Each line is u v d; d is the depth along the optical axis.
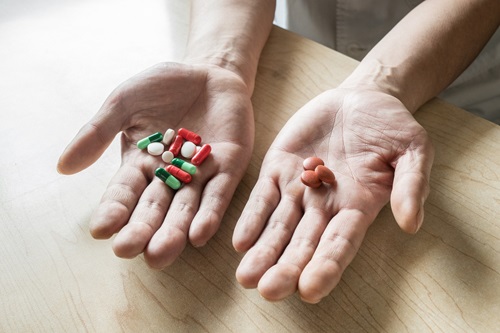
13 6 0.71
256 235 0.44
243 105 0.53
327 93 0.52
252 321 0.43
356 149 0.48
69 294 0.44
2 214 0.49
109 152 0.53
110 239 0.48
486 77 0.68
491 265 0.44
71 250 0.47
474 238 0.45
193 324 0.43
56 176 0.52
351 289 0.43
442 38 0.55
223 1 0.62
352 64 0.59
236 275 0.42
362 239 0.44
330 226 0.44
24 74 0.62
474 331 0.41
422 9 0.58
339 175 0.47
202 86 0.54
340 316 0.42
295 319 0.42
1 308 0.44
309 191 0.46
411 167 0.44
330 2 0.68
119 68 0.62
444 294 0.43
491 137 0.51
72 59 0.63
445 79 0.56
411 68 0.54
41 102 0.59
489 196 0.47
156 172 0.47
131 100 0.51
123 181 0.47
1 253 0.47
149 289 0.45
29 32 0.67
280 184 0.47
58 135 0.55
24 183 0.52
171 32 0.65
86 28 0.67
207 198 0.47
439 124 0.53
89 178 0.51
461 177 0.49
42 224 0.49
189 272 0.45
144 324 0.43
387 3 0.67
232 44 0.58
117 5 0.70
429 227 0.46
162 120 0.52
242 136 0.51
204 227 0.45
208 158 0.49
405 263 0.45
